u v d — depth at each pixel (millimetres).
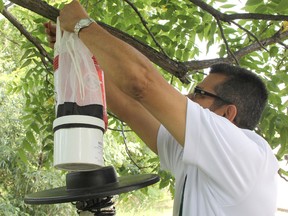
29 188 7816
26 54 3059
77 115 1271
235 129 1390
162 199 8977
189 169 1533
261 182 1428
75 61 1332
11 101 7469
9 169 7699
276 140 2680
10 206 7500
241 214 1411
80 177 1485
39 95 3383
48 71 3102
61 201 1366
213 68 1684
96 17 3223
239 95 1601
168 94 1297
